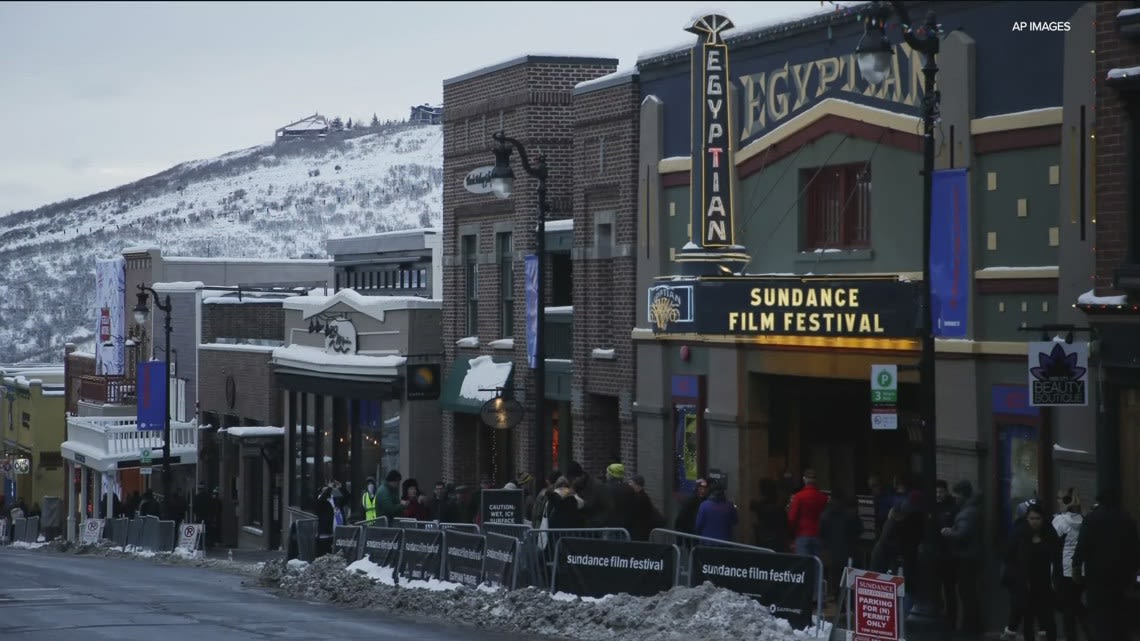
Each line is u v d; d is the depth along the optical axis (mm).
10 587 50656
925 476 33031
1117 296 34406
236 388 93750
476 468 70625
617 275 56812
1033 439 37594
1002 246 38656
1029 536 33625
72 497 113875
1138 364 33688
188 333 103250
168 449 83875
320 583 48656
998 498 38531
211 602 44938
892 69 42500
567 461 62969
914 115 41531
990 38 39000
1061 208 36625
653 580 37469
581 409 59438
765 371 48250
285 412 86562
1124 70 34000
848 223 45250
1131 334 33969
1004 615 37719
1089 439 35406
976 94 39406
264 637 34781
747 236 48812
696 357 52000
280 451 87188
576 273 59781
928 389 32906
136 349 114688
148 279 115062
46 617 39156
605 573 38688
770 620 33938
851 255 44344
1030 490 37625
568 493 43531
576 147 59594
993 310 38781
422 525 51969
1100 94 35062
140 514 82625
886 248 43031
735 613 34031
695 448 52031
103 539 86375
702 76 48438
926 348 32938
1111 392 34500
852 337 42062
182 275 115750
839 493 42375
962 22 39844
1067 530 33438
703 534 41000
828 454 49969
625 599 37031
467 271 71188
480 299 69562
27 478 138000
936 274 40031
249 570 65188
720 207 48281
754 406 49219
